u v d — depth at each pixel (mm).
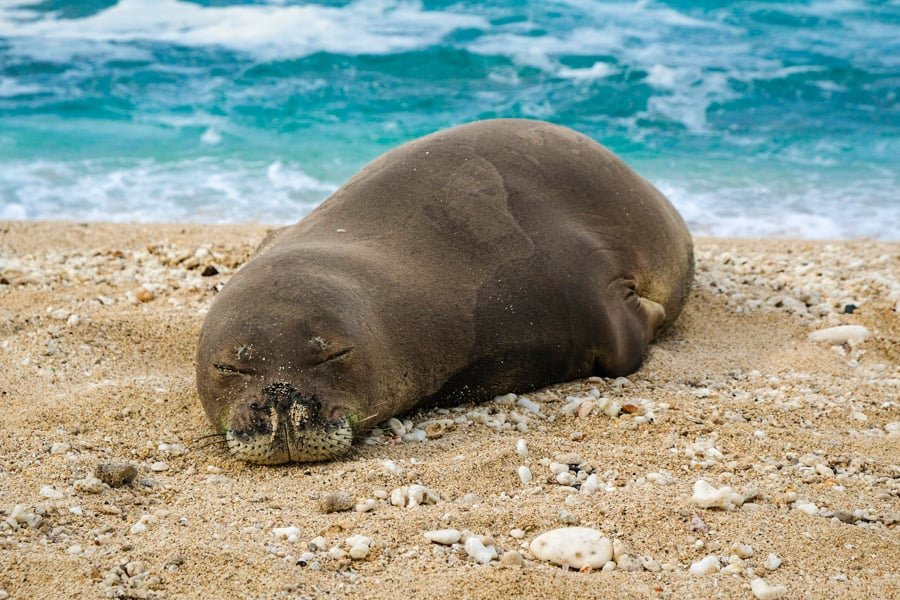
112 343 22750
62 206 39250
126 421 18953
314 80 57062
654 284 23859
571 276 21078
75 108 52062
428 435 18703
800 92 56344
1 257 30047
